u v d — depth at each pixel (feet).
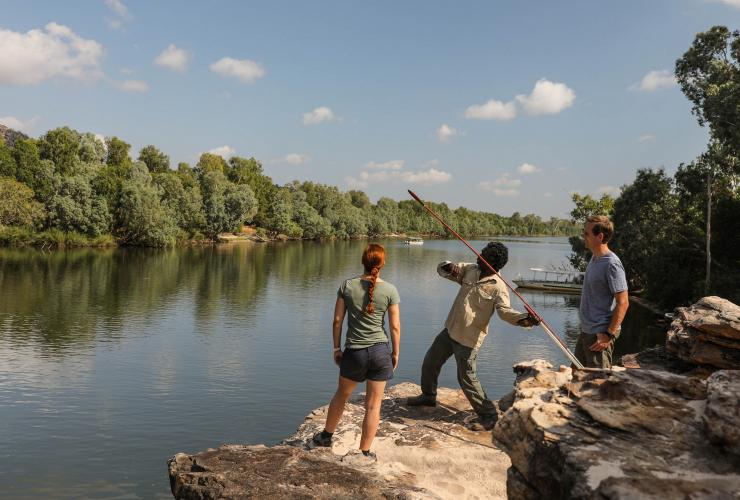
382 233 543.80
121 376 60.64
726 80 98.07
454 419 16.42
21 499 33.55
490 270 16.01
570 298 152.15
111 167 272.72
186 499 10.58
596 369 9.94
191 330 86.89
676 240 123.34
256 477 10.81
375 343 13.05
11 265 160.15
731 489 6.46
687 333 19.33
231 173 416.46
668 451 7.52
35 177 230.68
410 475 11.93
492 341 87.71
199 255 236.02
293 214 415.64
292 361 69.31
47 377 59.31
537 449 8.43
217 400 53.42
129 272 159.74
